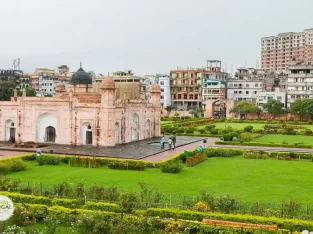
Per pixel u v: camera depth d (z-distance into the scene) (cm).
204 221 2506
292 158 5472
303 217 2598
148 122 7644
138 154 5406
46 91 17412
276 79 16650
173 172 4325
